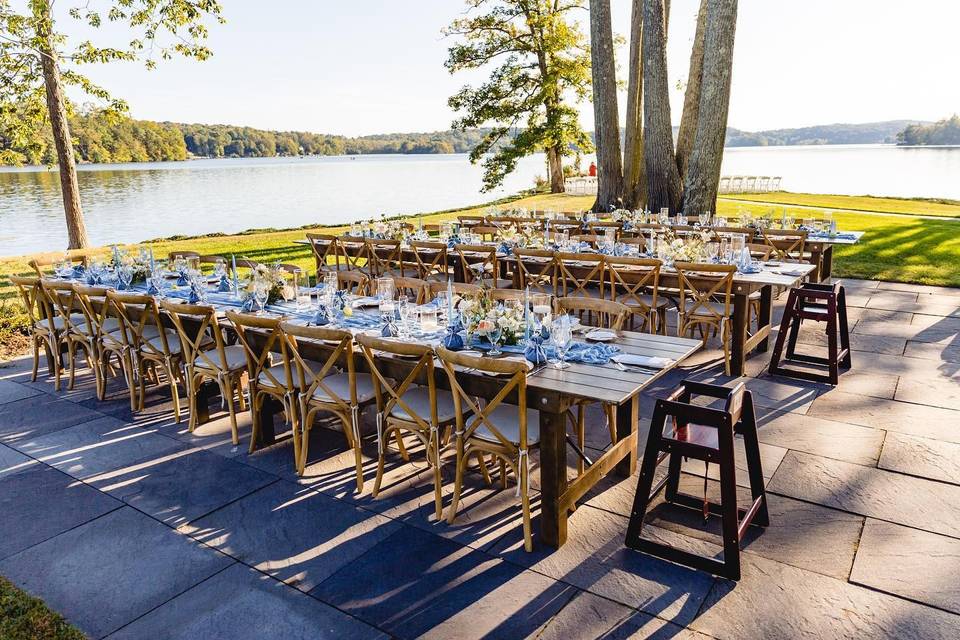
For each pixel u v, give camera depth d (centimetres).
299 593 303
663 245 697
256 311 500
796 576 304
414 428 368
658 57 1344
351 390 388
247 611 290
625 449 392
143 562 330
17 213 3019
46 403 560
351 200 3541
